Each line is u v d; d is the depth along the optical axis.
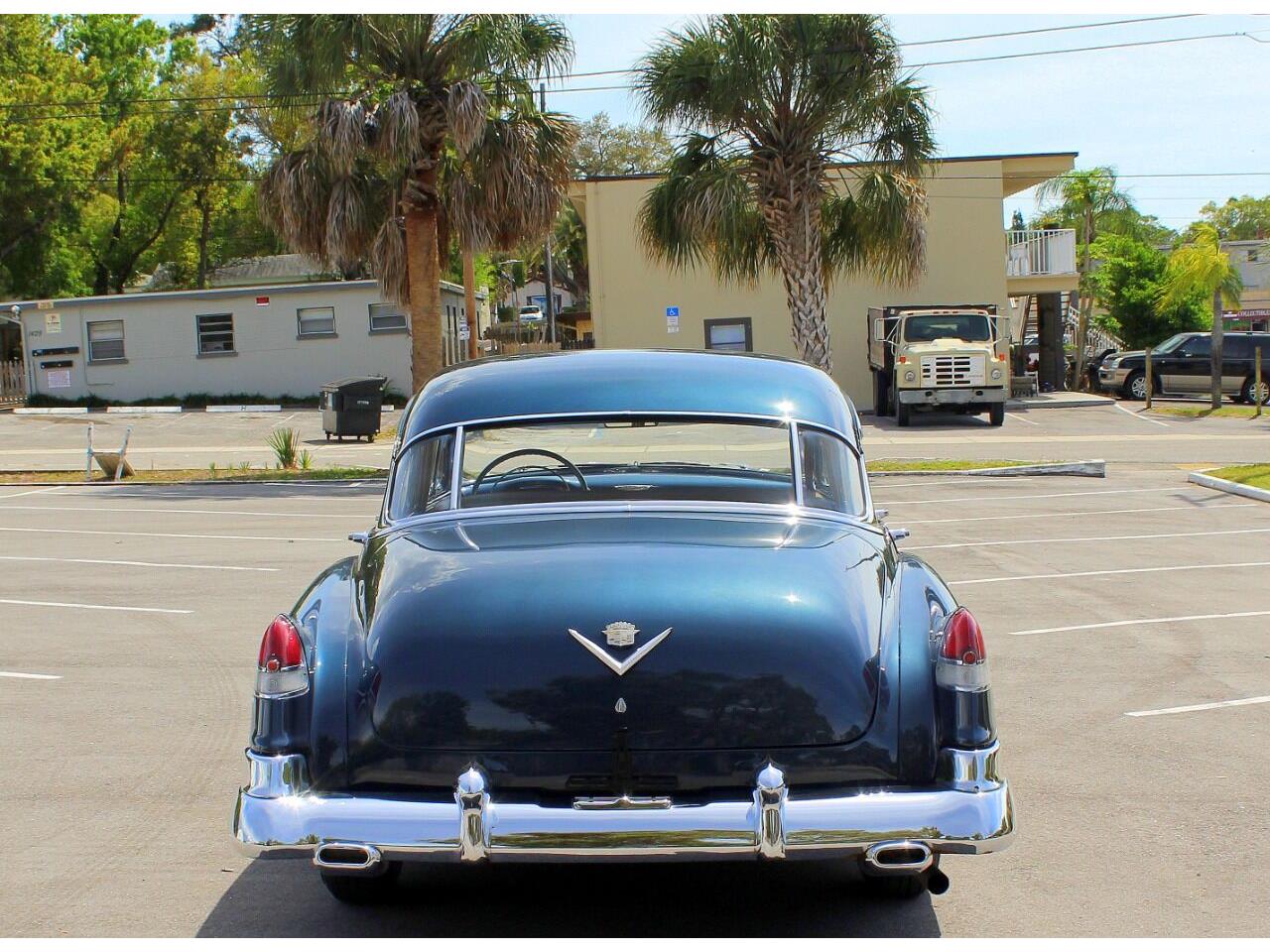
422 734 3.67
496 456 4.89
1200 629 8.66
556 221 23.23
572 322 65.31
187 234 52.84
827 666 3.70
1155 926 4.10
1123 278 52.78
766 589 3.82
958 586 10.30
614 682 3.64
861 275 33.88
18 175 43.62
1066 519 14.67
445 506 4.62
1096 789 5.50
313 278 55.94
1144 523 14.27
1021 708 6.77
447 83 22.14
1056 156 33.56
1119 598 9.77
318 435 28.89
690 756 3.64
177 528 14.71
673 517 4.43
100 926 4.15
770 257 23.94
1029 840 4.93
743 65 20.62
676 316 33.62
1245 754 5.97
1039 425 28.66
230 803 5.41
